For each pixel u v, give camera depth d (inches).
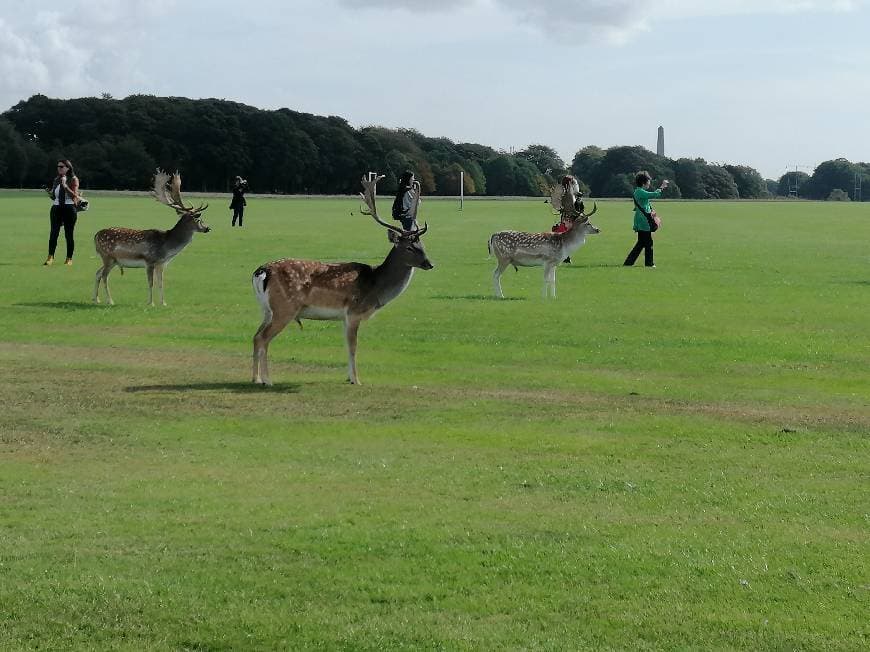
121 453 390.0
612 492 347.6
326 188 5167.3
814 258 1278.3
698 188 6796.3
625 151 6668.3
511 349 629.9
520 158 6220.5
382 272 524.1
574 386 525.7
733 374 562.3
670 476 366.3
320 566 281.0
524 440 414.6
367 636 243.0
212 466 374.0
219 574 275.4
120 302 815.1
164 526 309.9
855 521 320.2
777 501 339.3
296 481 356.5
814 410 476.1
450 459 385.7
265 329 515.8
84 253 1215.6
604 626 248.7
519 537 304.0
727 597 264.4
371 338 662.5
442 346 637.9
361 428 431.5
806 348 639.1
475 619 251.8
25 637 242.8
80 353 600.4
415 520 317.4
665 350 631.2
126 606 257.0
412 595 264.2
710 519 321.4
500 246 862.5
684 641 241.4
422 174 5452.8
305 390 505.7
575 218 919.7
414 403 480.1
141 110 4849.9
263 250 1299.2
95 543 296.0
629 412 467.5
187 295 863.7
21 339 644.7
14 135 4330.7
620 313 776.3
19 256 1171.9
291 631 245.3
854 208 3727.9
